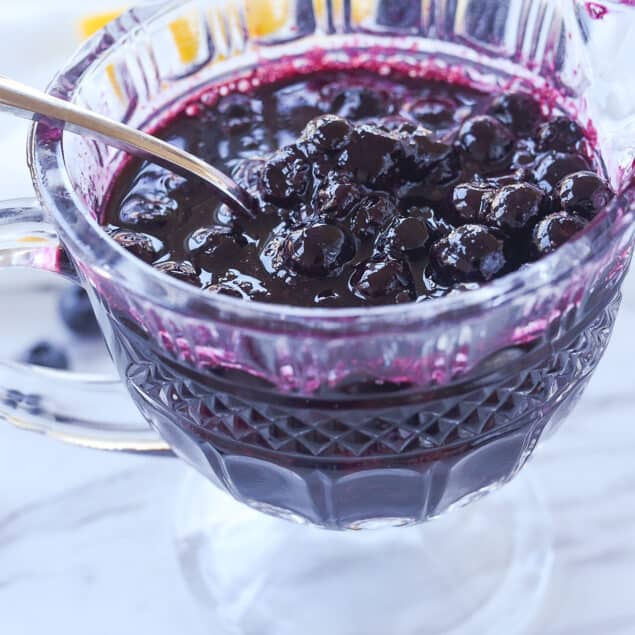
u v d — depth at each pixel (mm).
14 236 318
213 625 370
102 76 339
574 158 336
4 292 434
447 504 332
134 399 339
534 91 362
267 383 296
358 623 372
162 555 381
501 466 326
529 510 386
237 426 310
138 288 286
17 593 374
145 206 338
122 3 490
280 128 360
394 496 321
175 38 354
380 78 372
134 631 368
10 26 484
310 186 328
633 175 298
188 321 287
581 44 344
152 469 396
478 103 364
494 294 279
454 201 323
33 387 366
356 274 314
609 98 339
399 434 303
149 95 355
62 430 364
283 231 327
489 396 302
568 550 379
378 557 381
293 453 310
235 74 369
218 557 382
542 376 308
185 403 314
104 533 385
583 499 387
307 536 386
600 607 369
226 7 358
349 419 299
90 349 427
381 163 321
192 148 357
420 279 314
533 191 315
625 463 392
